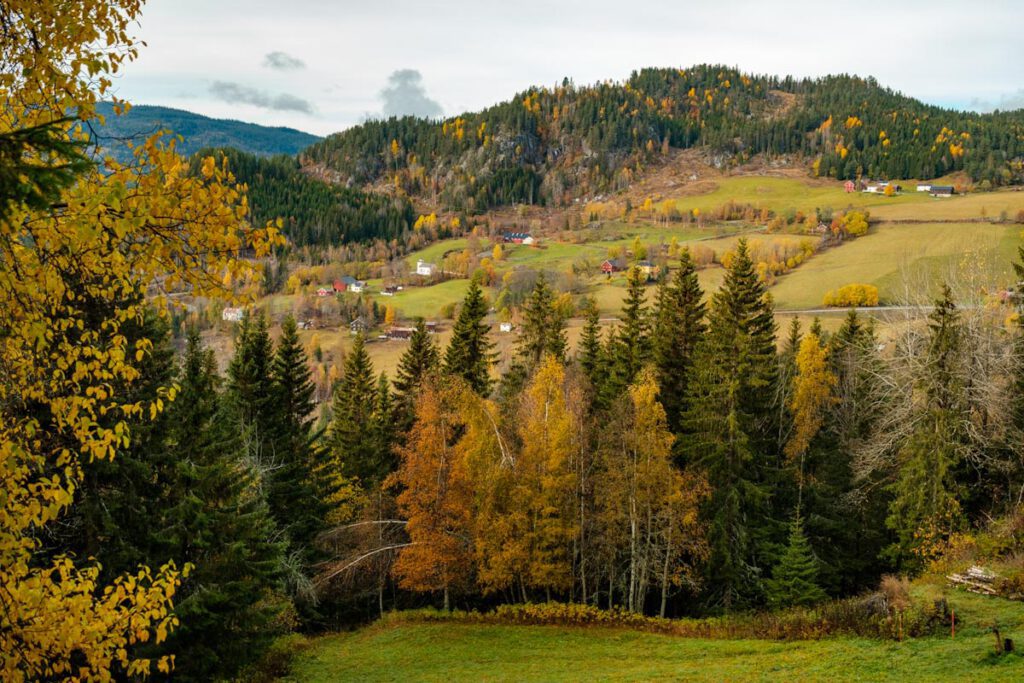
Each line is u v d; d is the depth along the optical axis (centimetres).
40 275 691
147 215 629
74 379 757
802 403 4641
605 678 2436
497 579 3612
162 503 2067
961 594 2459
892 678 1842
